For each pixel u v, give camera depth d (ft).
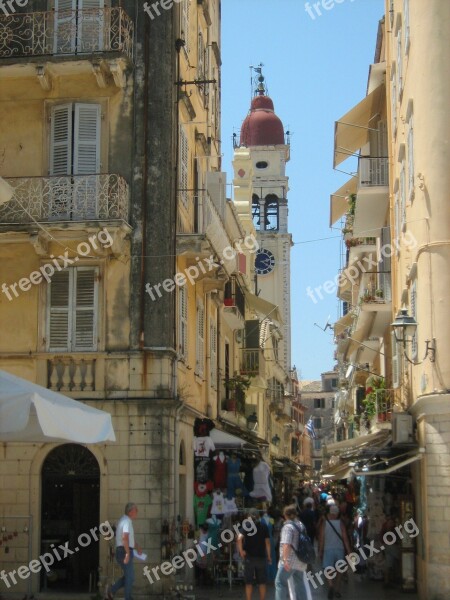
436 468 66.90
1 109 74.90
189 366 82.12
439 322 67.77
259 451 94.07
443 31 70.23
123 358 71.00
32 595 66.08
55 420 39.22
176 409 71.67
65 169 73.72
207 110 99.76
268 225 263.90
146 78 74.79
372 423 106.32
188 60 86.07
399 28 84.69
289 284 260.21
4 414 37.50
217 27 112.16
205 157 89.92
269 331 178.40
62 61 72.43
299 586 52.80
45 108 74.64
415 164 71.56
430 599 65.51
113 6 76.33
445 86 69.72
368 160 97.50
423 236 69.56
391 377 105.29
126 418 70.13
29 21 75.46
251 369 135.74
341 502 89.10
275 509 91.15
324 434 431.02
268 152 265.95
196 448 79.92
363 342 120.88
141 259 72.33
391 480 86.58
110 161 73.97
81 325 72.08
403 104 81.10
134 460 69.46
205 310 92.99
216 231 80.94
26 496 69.72
